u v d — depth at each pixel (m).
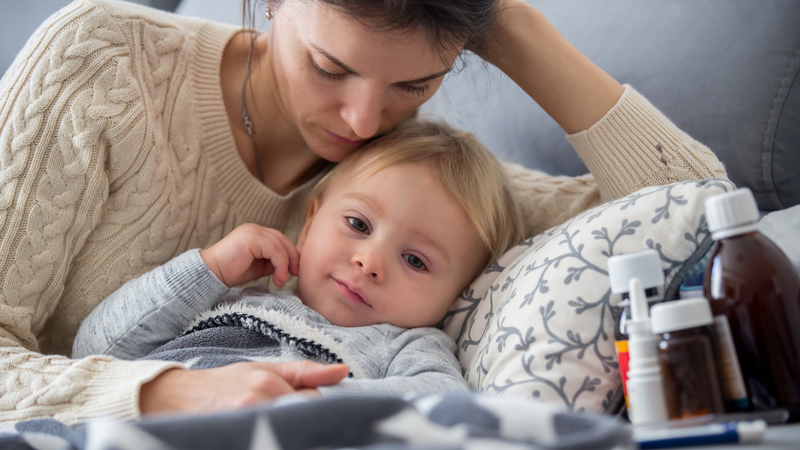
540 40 1.07
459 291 1.09
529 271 0.87
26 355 0.77
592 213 0.86
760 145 1.08
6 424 0.69
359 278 0.98
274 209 1.21
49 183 0.89
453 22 0.78
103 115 0.93
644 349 0.56
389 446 0.37
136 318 0.91
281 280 1.02
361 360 0.89
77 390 0.69
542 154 1.42
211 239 1.13
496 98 1.47
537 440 0.41
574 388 0.73
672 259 0.74
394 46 0.79
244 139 1.17
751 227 0.59
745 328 0.57
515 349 0.78
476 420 0.42
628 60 1.23
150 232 1.01
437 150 1.11
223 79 1.14
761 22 1.08
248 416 0.41
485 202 1.09
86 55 0.93
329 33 0.80
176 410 0.63
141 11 1.06
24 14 2.21
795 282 0.58
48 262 0.90
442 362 0.87
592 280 0.77
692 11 1.16
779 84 1.06
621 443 0.38
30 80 0.91
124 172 0.97
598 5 1.31
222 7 1.86
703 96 1.13
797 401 0.55
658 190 0.80
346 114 0.92
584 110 1.06
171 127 1.06
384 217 1.01
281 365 0.68
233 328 0.92
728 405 0.56
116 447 0.38
